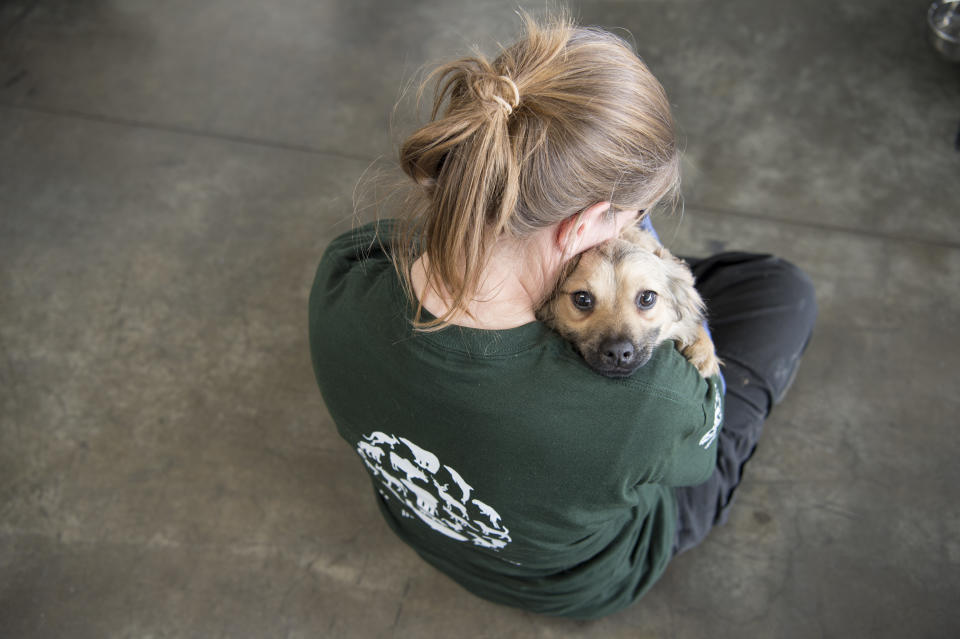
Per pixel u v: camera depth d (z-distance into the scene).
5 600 2.82
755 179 4.04
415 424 1.63
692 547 2.83
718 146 4.21
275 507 3.06
